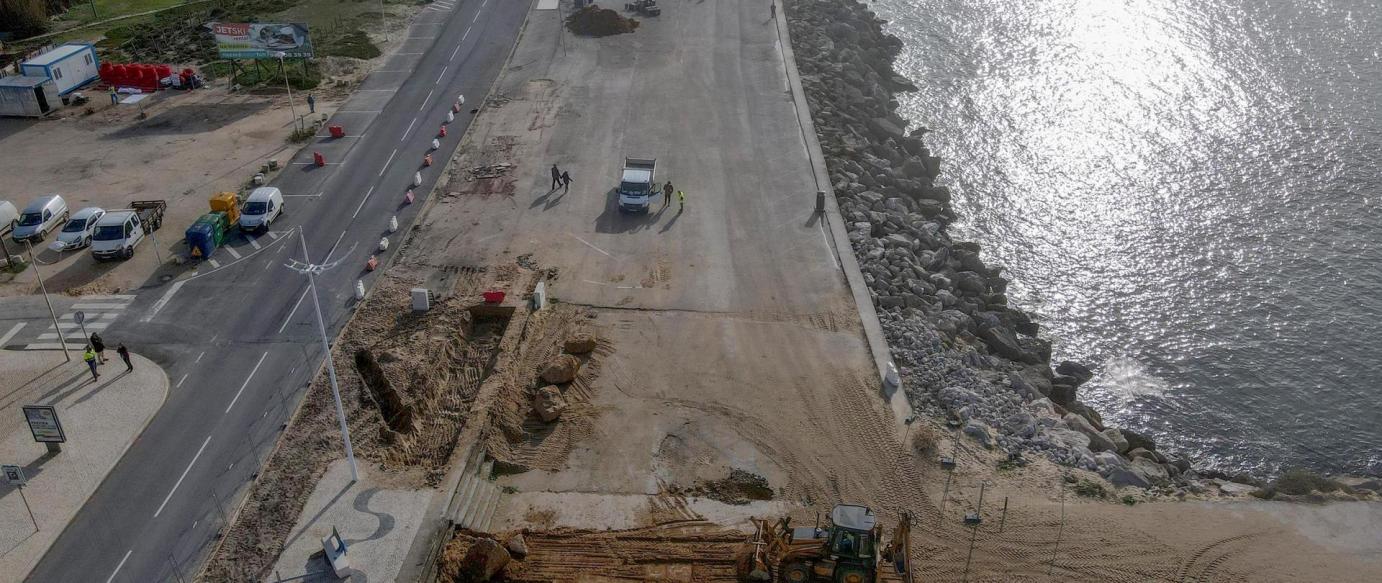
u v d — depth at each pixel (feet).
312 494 128.88
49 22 323.78
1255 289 203.31
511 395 147.84
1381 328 191.21
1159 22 338.34
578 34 301.43
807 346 161.27
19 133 244.22
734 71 273.13
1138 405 173.27
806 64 278.05
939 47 324.80
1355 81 291.79
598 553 120.06
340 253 189.67
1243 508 129.70
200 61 289.53
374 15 324.80
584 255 187.73
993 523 123.95
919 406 148.15
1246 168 248.11
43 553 121.80
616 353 159.02
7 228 198.39
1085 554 119.24
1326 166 247.50
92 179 219.61
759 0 328.90
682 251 189.47
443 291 176.65
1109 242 220.23
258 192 200.64
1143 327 193.67
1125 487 135.64
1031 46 322.96
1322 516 127.85
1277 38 322.55
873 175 228.63
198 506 128.88
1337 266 209.97
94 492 131.85
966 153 257.55
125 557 121.29
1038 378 170.91
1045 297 202.69
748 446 138.41
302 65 280.72
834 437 140.26
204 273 183.73
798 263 185.88
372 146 234.38
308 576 115.55
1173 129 267.80
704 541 121.60
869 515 104.78
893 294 179.93
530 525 124.98
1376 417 169.99
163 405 148.56
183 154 231.50
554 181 211.20
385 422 146.20
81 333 166.20
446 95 262.26
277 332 166.09
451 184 215.72
